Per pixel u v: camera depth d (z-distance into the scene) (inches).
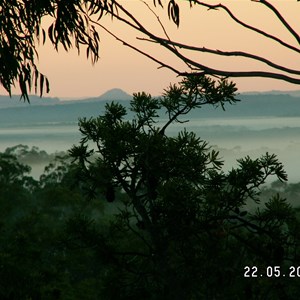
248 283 723.4
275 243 727.1
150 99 764.6
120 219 828.0
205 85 737.6
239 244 744.3
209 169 724.7
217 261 737.0
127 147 733.3
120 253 823.7
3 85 381.7
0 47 377.1
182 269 749.9
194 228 725.3
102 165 758.5
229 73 265.7
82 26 376.8
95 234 840.9
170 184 706.8
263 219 729.6
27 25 380.8
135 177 755.4
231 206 752.3
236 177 722.2
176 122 756.6
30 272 1558.8
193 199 706.2
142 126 767.7
